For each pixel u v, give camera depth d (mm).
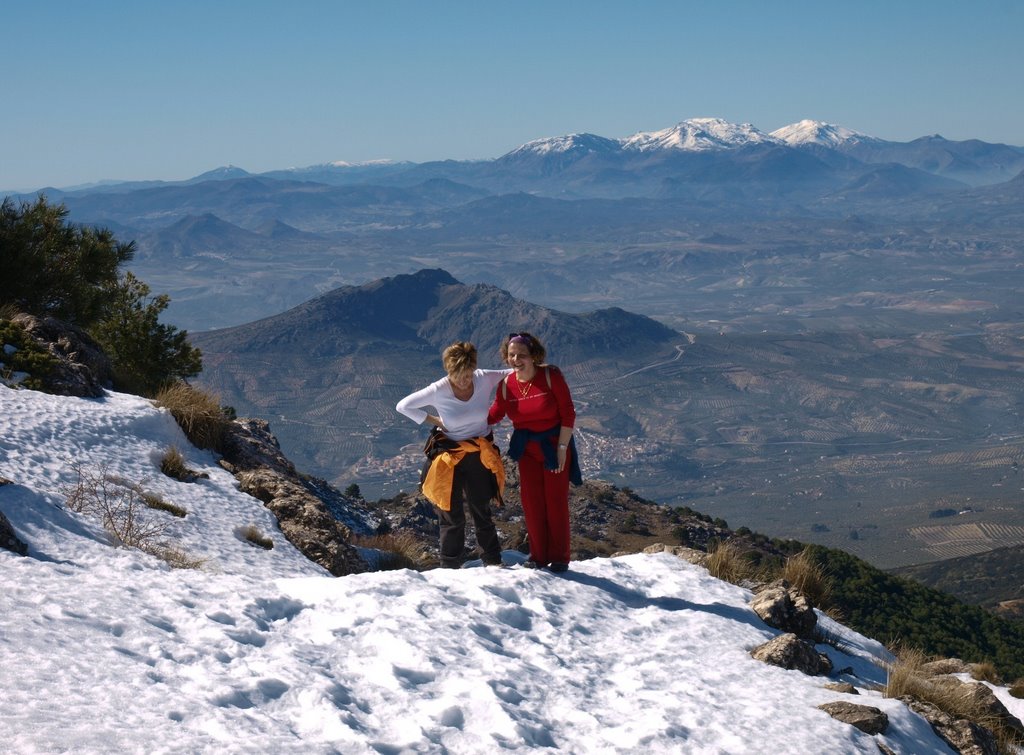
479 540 9477
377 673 5855
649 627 8273
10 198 20703
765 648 8188
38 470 10336
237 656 5777
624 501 46469
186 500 11453
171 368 26688
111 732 4281
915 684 8758
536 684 6281
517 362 8938
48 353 14211
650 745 5684
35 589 6195
